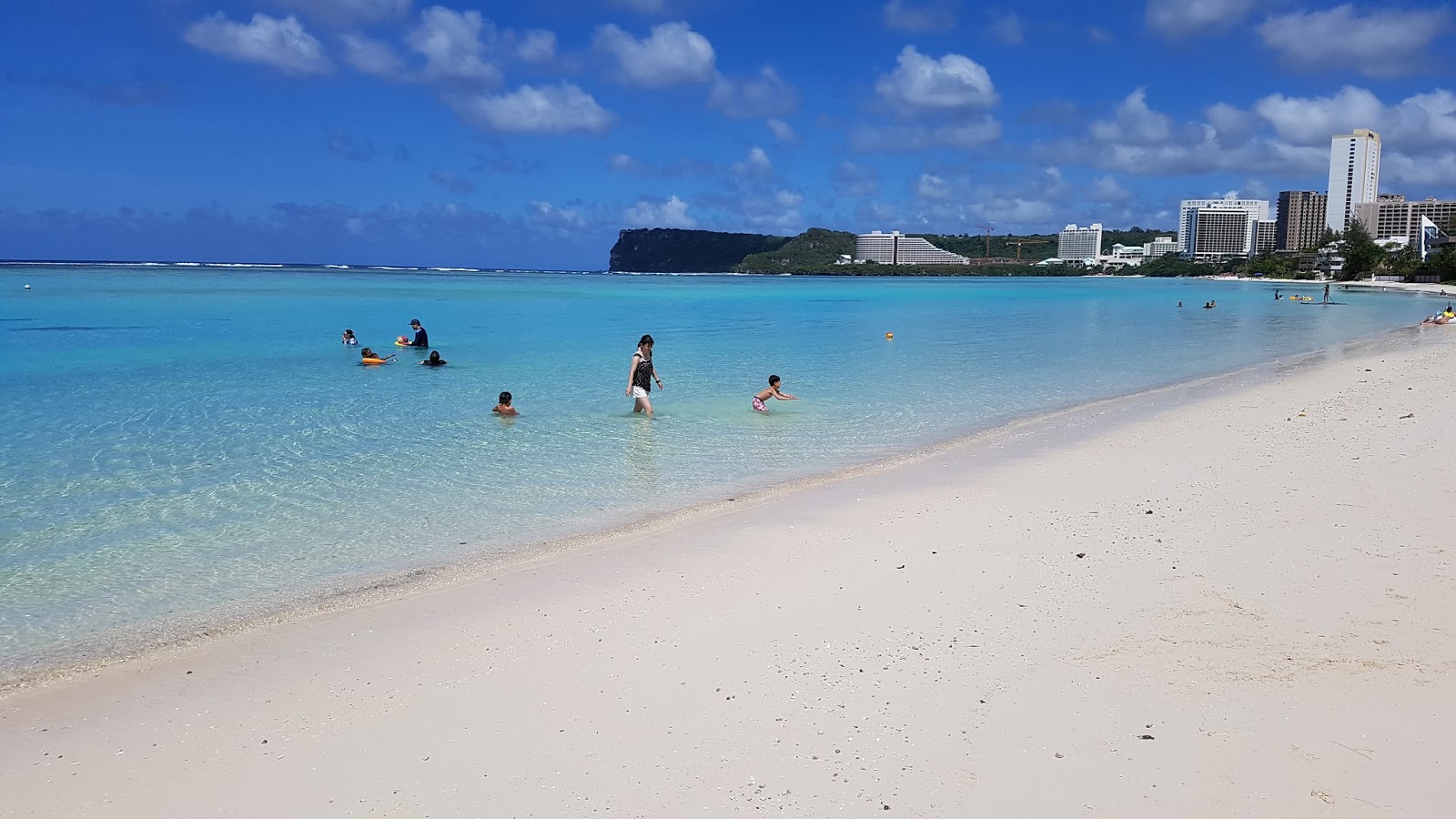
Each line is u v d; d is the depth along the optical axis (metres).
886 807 4.07
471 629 6.28
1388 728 4.60
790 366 23.62
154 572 7.61
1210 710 4.84
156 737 4.87
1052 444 12.85
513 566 7.70
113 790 4.36
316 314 40.25
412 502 9.86
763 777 4.34
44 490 10.27
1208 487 9.81
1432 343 29.69
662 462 11.91
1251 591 6.59
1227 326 41.53
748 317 45.72
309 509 9.60
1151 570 7.13
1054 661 5.51
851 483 10.62
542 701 5.18
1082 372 22.53
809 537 8.37
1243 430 13.36
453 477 11.05
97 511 9.46
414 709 5.11
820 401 17.36
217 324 33.84
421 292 66.06
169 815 4.15
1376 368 22.03
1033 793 4.16
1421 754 4.36
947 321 44.12
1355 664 5.32
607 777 4.38
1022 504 9.38
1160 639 5.78
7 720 5.09
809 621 6.29
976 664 5.50
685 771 4.41
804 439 13.57
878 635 5.99
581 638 6.07
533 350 26.84
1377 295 85.62
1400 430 12.72
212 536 8.62
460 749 4.67
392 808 4.16
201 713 5.12
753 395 18.19
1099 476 10.62
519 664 5.68
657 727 4.84
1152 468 10.96
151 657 5.91
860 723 4.82
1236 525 8.28
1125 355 27.23
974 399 17.81
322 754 4.65
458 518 9.26
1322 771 4.25
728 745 4.63
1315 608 6.21
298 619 6.54
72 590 7.18
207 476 11.02
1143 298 78.38
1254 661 5.42
